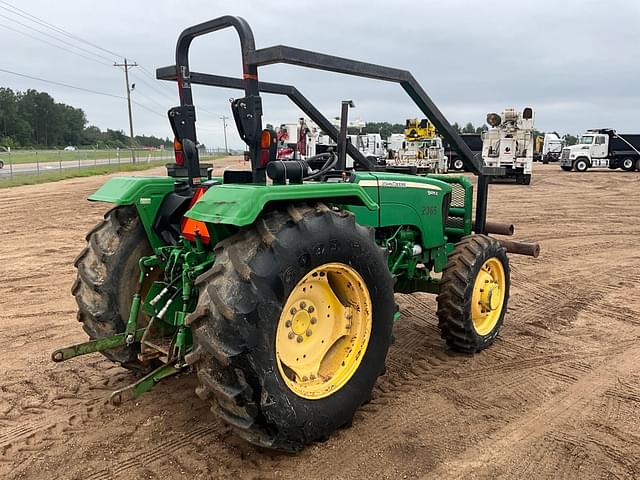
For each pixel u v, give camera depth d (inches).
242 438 113.3
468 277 162.4
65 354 115.0
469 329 163.9
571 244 363.3
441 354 169.5
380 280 122.1
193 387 142.3
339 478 105.2
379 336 124.1
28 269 287.1
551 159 1690.5
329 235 109.4
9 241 369.7
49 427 123.3
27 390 142.3
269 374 99.8
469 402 137.2
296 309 112.5
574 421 128.1
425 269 183.3
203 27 122.3
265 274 99.0
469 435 121.5
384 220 158.7
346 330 121.9
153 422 125.3
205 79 153.8
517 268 293.7
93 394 139.8
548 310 217.3
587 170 1251.8
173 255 128.9
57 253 331.0
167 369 112.4
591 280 267.4
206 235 120.6
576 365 161.2
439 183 178.1
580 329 194.1
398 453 113.8
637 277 273.4
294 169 113.8
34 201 602.2
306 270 105.7
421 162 999.6
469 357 167.3
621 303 227.3
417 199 169.2
